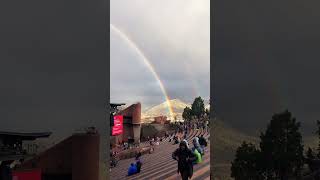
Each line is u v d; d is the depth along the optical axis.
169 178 8.17
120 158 9.15
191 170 7.72
